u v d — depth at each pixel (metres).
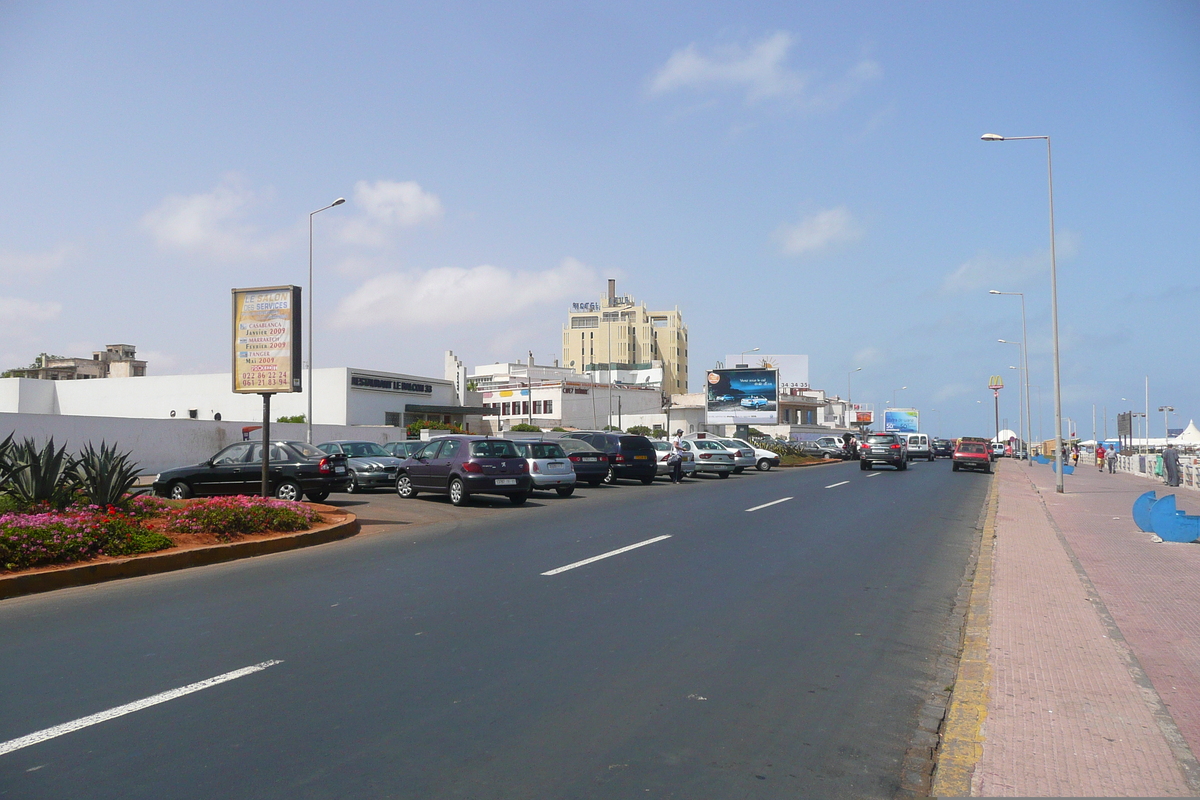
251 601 8.84
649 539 13.76
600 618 8.05
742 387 69.50
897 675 6.50
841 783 4.50
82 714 5.34
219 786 4.31
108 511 12.03
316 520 14.68
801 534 14.73
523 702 5.62
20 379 57.91
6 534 10.00
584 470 27.39
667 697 5.78
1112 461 45.75
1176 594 9.45
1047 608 8.63
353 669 6.32
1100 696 5.77
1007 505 21.77
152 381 57.72
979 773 4.52
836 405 123.00
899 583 10.33
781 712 5.56
